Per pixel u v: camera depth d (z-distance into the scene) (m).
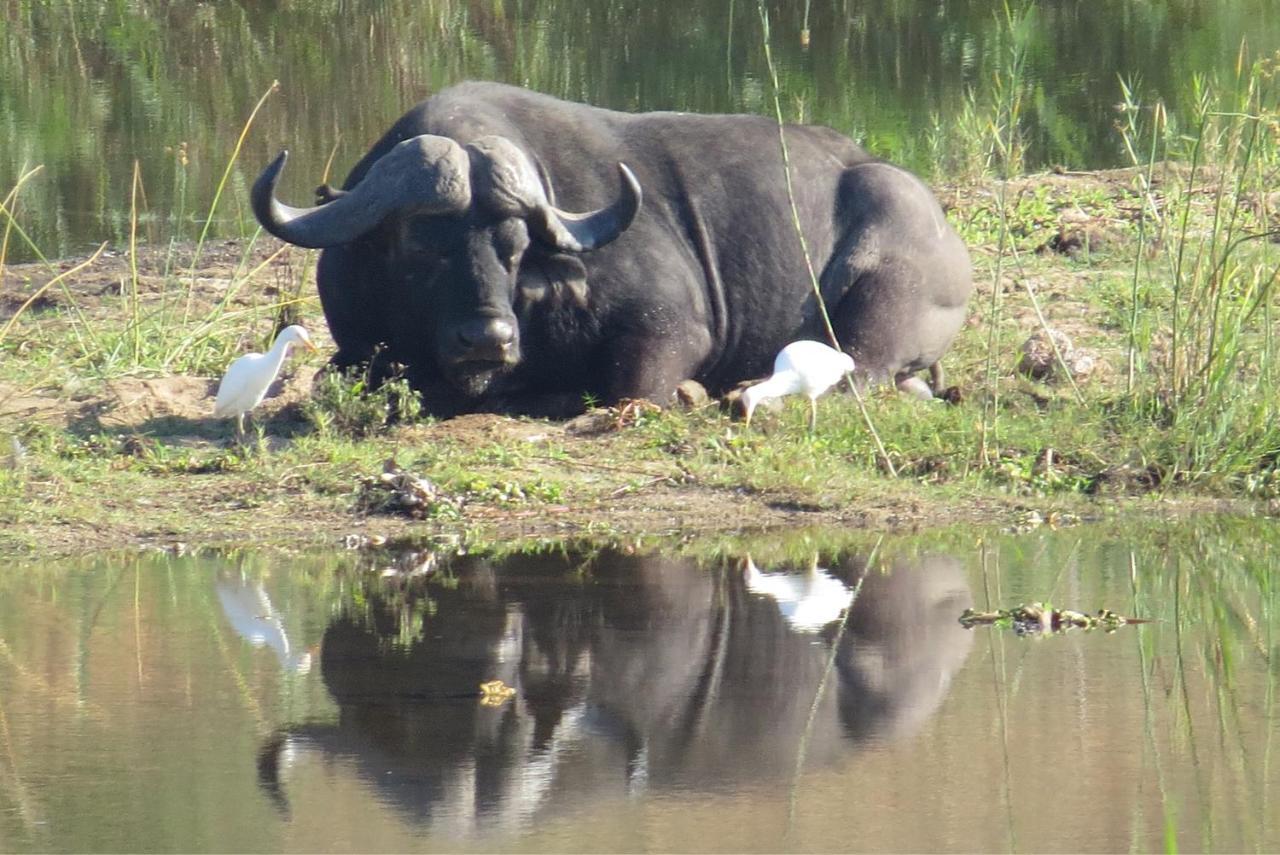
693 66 85.06
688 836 19.77
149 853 19.22
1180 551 32.19
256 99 81.06
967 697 24.36
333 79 86.25
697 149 40.31
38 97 81.62
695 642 26.47
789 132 41.44
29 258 55.88
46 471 34.88
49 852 19.20
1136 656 26.14
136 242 57.03
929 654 26.06
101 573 30.12
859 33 94.00
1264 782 21.38
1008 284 48.44
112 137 73.06
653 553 31.50
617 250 38.59
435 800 20.73
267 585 29.41
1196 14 95.06
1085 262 50.03
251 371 35.19
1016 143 62.88
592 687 24.56
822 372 36.56
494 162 36.34
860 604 28.58
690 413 38.44
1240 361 41.16
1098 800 20.84
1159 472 36.66
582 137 39.53
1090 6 98.75
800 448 36.31
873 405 38.53
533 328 38.19
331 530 32.69
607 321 38.62
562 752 22.22
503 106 39.12
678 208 39.81
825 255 40.53
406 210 35.94
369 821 20.12
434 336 36.97
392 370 38.59
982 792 21.05
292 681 24.64
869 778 21.47
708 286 39.97
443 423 37.62
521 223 36.59
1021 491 35.91
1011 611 28.14
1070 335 44.50
